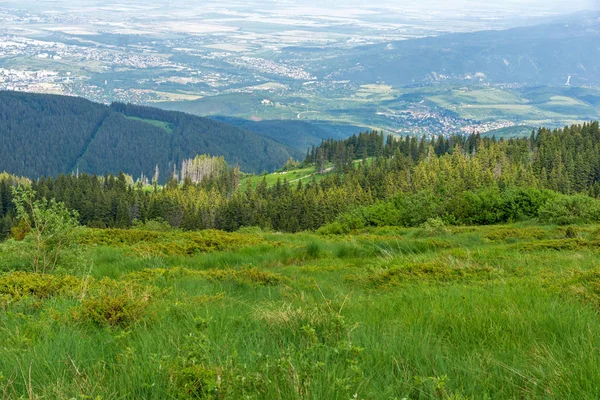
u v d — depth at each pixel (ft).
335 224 153.79
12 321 26.55
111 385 16.43
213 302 32.65
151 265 58.18
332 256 71.46
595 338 20.72
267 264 66.03
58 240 49.32
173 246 73.20
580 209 138.31
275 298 38.34
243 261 65.98
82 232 50.60
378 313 27.45
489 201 165.58
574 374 16.58
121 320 26.35
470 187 261.85
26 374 17.49
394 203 178.60
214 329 22.58
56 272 46.70
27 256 48.21
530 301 28.50
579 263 53.47
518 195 164.96
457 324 23.75
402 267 50.60
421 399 15.88
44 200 48.88
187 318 25.50
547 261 57.21
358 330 22.79
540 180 280.92
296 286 45.70
